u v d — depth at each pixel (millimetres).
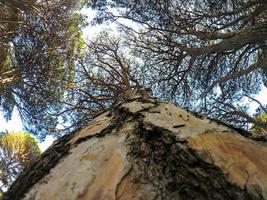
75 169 1083
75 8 9328
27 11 8477
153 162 1065
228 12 8227
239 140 1223
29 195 1082
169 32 8555
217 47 7422
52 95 8648
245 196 987
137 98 1465
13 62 8758
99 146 1164
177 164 1058
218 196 988
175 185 1000
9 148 8953
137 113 1289
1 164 8758
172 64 8586
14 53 8688
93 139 1228
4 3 7914
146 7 8656
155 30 8711
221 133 1238
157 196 970
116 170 1033
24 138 9180
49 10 8797
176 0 8586
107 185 987
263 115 9320
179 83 8617
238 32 7320
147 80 8680
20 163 8969
